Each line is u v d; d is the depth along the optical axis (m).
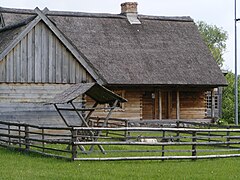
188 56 41.47
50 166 18.44
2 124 26.09
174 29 43.75
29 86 27.27
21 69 27.08
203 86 40.00
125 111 38.03
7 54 26.72
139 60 39.22
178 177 17.06
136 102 38.47
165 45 41.69
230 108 54.56
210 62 41.84
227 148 24.08
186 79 39.28
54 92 27.78
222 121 43.44
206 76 40.34
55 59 27.86
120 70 37.62
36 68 27.42
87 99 35.81
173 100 41.19
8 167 18.20
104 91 22.14
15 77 26.92
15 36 26.95
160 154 21.72
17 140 25.17
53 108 27.48
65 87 28.03
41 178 16.30
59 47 27.97
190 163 20.00
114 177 16.72
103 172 17.53
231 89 58.69
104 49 39.06
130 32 41.66
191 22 45.16
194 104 41.53
